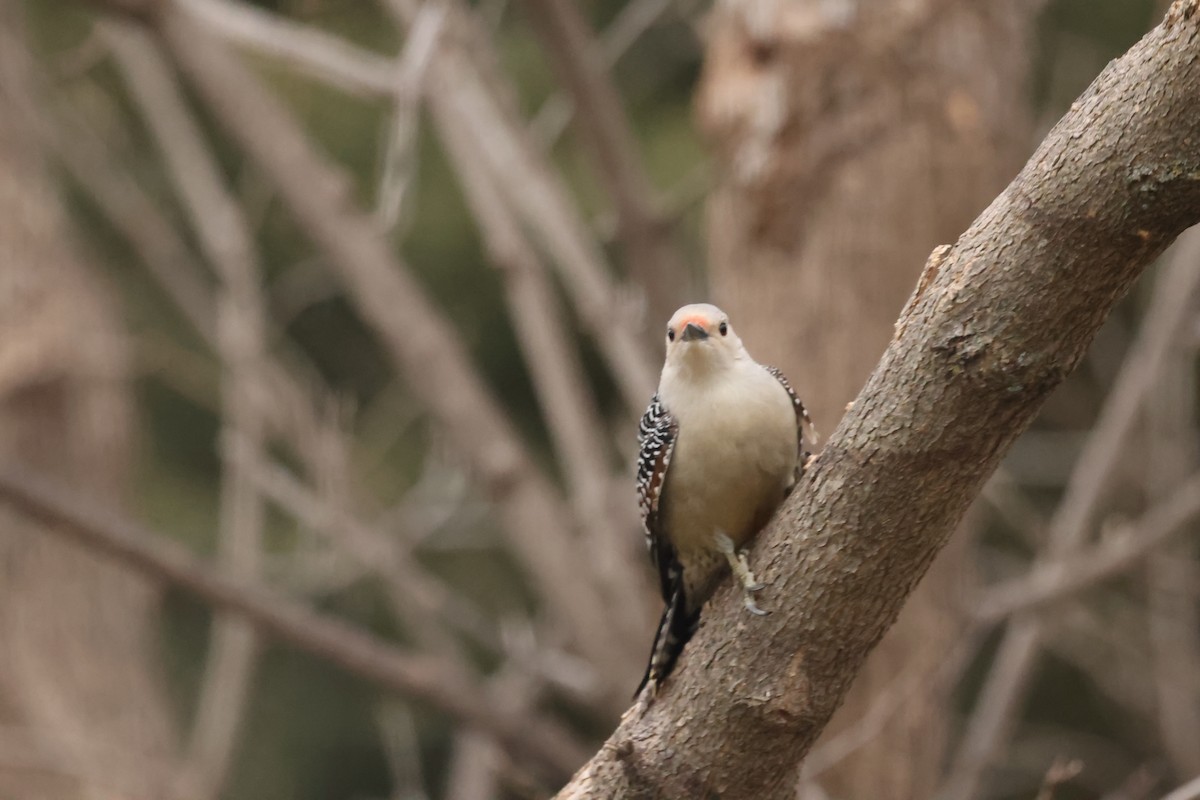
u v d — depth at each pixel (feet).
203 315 50.83
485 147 39.78
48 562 49.21
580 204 60.08
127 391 54.19
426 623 46.83
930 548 18.20
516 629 52.85
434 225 65.31
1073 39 56.90
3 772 45.55
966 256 17.12
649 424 24.61
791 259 33.42
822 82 33.58
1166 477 48.88
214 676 53.62
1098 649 55.31
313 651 38.47
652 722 19.81
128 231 52.06
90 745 47.09
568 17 34.22
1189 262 43.55
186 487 70.54
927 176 33.30
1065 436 65.16
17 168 51.93
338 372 69.21
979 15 34.37
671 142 62.13
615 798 19.81
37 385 50.03
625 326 38.01
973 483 17.78
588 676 40.16
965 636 34.83
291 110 61.11
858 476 17.95
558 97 50.98
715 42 35.40
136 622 51.52
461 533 61.82
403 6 39.50
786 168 33.47
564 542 39.24
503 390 70.79
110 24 50.08
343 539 42.80
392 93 34.42
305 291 66.80
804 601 18.58
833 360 32.86
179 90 59.31
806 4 33.96
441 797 68.85
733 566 19.75
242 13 35.45
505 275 40.50
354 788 68.80
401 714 55.77
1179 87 15.53
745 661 18.98
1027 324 16.78
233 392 50.11
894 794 32.78
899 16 33.60
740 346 24.90
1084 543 47.44
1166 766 55.93
